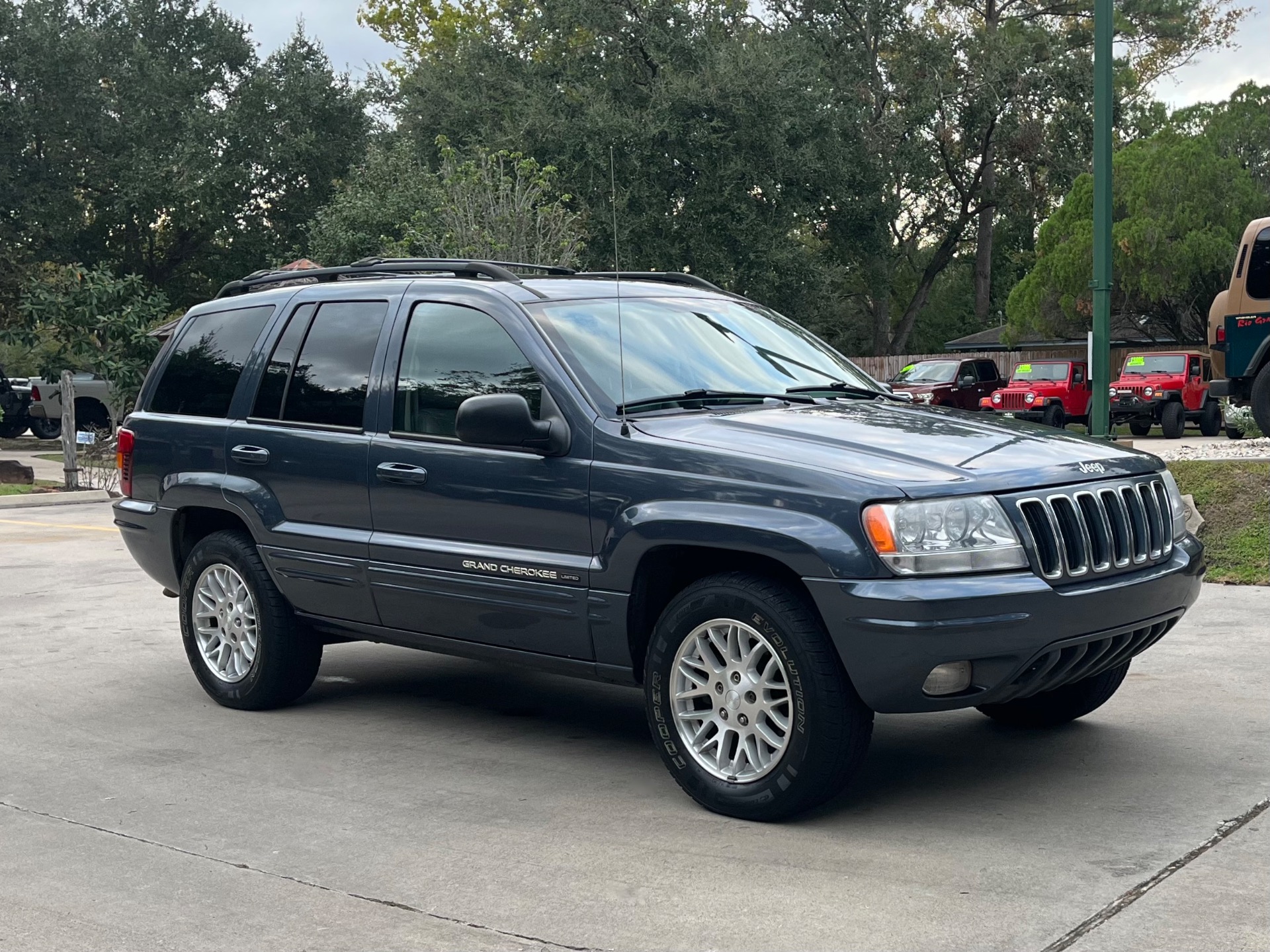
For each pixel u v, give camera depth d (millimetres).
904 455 4543
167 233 40562
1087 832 4352
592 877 4059
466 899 3906
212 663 6570
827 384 5695
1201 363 27234
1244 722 5699
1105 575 4598
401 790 5047
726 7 39719
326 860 4277
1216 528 10195
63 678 7238
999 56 43844
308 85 38875
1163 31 48156
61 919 3824
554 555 5051
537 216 22312
